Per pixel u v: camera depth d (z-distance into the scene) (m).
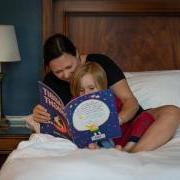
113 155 1.36
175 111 1.70
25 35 2.55
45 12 2.47
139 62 2.55
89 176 1.21
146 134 1.62
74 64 1.81
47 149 1.50
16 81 2.58
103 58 1.93
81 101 1.58
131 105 1.81
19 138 2.22
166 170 1.25
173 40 2.55
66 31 2.53
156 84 2.19
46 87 1.72
